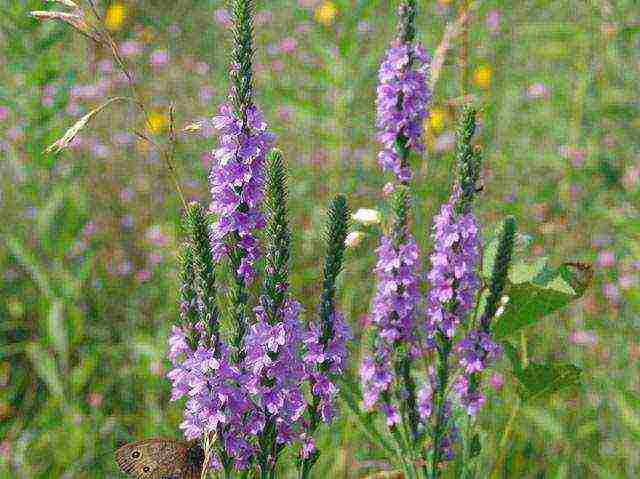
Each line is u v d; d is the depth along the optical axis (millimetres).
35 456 868
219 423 549
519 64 1403
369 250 1027
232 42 564
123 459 551
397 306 617
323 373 568
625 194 1172
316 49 1146
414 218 791
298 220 1192
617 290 1029
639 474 832
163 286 1103
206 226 554
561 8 1369
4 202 1126
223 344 555
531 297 634
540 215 1193
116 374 972
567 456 826
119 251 1193
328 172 1233
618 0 1172
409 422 634
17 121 1174
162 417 866
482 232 661
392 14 1288
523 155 1279
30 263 938
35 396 974
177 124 1404
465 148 608
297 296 1092
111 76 1467
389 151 643
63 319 927
